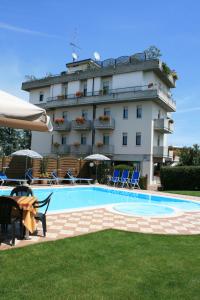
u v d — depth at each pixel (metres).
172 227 8.89
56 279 4.50
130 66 36.69
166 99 37.59
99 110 39.53
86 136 40.16
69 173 25.94
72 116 41.91
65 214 10.25
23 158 23.34
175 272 5.02
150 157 35.19
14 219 6.27
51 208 13.39
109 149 37.41
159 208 13.52
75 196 19.17
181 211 12.41
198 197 18.48
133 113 36.66
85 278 4.59
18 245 6.13
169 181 23.97
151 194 19.61
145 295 4.12
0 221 6.23
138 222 9.43
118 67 37.66
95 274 4.77
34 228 6.79
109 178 26.03
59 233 7.39
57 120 41.72
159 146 35.50
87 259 5.46
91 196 19.47
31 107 5.69
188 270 5.13
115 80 37.94
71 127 41.16
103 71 38.88
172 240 7.20
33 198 7.22
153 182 36.25
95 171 27.86
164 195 19.09
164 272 5.00
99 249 6.12
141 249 6.27
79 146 39.56
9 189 18.61
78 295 4.02
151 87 35.25
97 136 39.16
